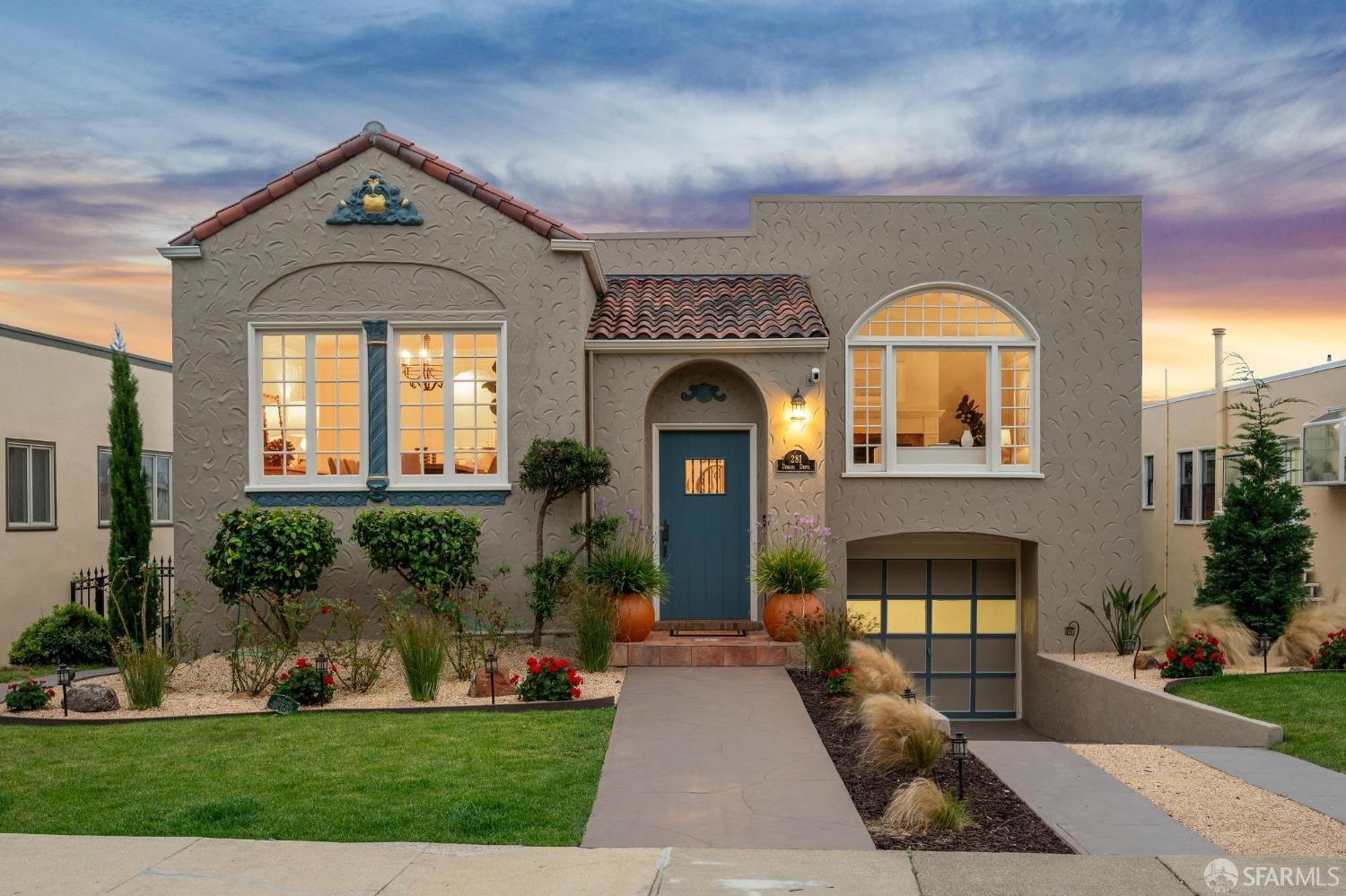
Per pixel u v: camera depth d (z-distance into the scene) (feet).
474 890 17.02
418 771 23.76
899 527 46.88
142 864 18.04
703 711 31.14
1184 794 23.11
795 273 48.32
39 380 55.16
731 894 16.97
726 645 38.81
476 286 40.88
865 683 31.58
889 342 47.52
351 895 16.74
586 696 32.96
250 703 32.07
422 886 17.13
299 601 37.86
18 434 53.31
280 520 36.37
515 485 40.55
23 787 22.57
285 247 40.78
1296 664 38.22
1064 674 43.45
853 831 20.67
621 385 42.78
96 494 60.54
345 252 40.75
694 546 44.65
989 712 50.65
